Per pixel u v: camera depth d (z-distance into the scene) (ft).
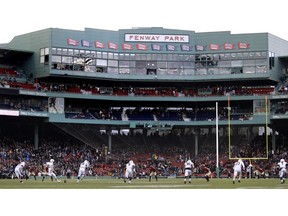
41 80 278.05
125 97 284.61
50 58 270.67
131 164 164.86
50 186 142.31
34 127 274.16
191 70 289.12
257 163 262.88
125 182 170.71
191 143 285.23
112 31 287.07
